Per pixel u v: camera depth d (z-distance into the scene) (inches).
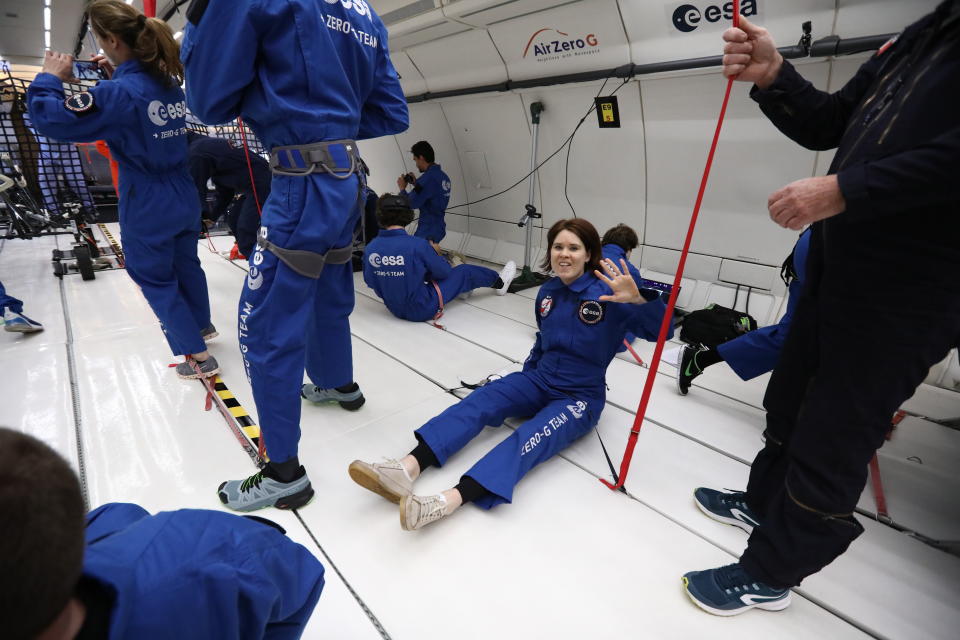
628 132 168.6
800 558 55.6
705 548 74.8
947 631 62.9
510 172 223.8
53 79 92.5
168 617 23.2
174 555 25.8
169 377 123.7
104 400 112.9
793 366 62.8
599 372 95.8
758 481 72.1
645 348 148.7
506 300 190.7
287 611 34.0
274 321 73.7
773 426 67.9
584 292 91.5
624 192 184.7
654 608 65.2
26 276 210.1
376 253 158.4
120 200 106.7
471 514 80.6
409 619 63.1
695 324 138.9
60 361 131.0
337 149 71.3
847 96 58.0
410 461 83.7
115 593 21.5
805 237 92.9
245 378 125.1
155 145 102.7
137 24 94.5
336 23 68.1
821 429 52.1
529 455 83.7
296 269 72.1
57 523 15.9
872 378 48.9
